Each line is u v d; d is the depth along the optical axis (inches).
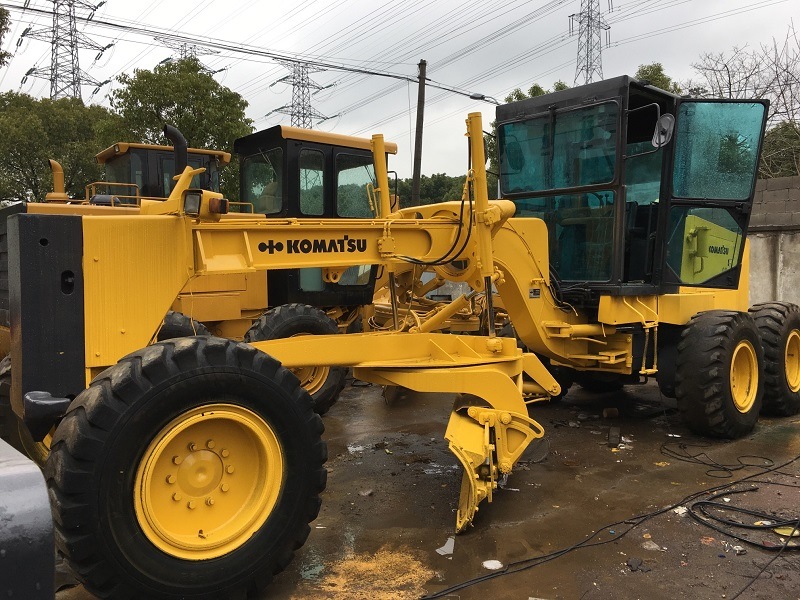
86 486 93.7
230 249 131.4
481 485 141.6
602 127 204.2
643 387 297.9
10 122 800.9
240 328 273.0
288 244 138.6
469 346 166.7
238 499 112.3
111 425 96.0
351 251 149.7
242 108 641.0
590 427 229.9
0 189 804.0
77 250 111.8
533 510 154.5
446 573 123.9
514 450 152.7
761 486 167.9
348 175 294.0
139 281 118.0
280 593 116.5
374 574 123.6
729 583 119.2
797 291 363.3
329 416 251.8
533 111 222.8
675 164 219.8
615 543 136.2
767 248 374.6
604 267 213.0
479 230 163.6
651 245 222.4
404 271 268.7
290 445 113.4
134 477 98.3
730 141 228.7
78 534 93.7
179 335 225.6
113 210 238.7
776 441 210.4
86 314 112.9
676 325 224.7
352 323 307.4
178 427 102.7
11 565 44.8
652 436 217.9
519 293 199.2
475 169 161.3
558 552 132.1
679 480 173.8
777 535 138.8
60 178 306.3
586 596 115.0
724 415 204.8
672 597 114.5
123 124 596.4
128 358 104.3
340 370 244.7
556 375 258.1
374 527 145.8
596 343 221.8
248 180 303.6
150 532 100.0
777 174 577.6
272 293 287.7
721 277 239.5
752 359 216.4
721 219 235.1
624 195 203.0
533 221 202.5
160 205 130.8
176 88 593.9
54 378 110.0
